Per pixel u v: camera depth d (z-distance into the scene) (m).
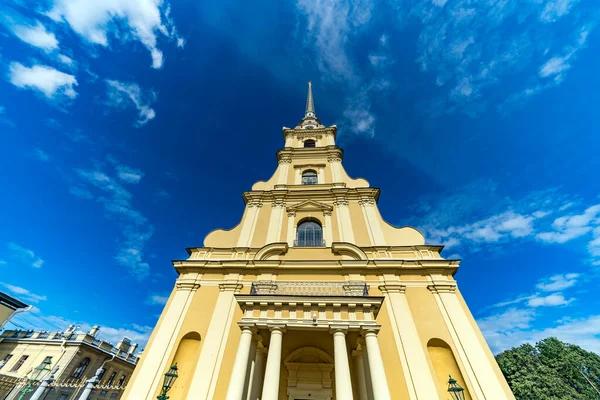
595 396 33.84
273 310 10.77
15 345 30.77
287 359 12.48
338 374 8.75
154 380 11.16
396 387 10.37
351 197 18.16
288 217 17.39
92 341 30.48
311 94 36.22
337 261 14.02
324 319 10.24
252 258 15.23
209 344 11.91
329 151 21.84
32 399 11.10
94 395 23.59
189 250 16.16
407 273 13.72
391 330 11.84
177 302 13.59
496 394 9.86
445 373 11.08
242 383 9.06
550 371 35.34
